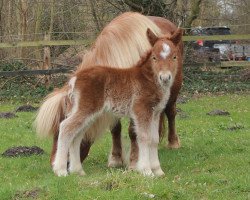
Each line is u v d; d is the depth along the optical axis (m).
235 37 9.66
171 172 4.75
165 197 4.07
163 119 5.42
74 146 4.56
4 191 4.18
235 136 5.99
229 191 4.22
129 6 10.79
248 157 5.12
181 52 5.57
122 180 4.24
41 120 4.59
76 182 4.26
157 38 4.48
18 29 11.86
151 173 4.46
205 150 5.49
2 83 9.56
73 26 11.83
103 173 4.73
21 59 10.23
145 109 4.50
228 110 7.68
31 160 5.22
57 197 4.09
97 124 4.62
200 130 6.40
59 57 10.38
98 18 11.24
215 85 9.87
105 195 4.05
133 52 4.73
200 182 4.41
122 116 4.57
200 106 8.06
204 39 9.66
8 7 12.15
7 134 6.27
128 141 5.24
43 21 12.32
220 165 4.91
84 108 4.48
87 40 9.45
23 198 4.11
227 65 9.98
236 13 13.48
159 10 10.78
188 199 4.07
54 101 4.59
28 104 8.59
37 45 9.33
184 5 10.99
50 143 5.89
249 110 7.69
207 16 13.28
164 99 4.54
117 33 4.77
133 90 4.50
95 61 4.76
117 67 4.68
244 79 10.26
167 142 5.73
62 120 4.60
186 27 10.93
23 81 9.63
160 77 4.36
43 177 4.65
